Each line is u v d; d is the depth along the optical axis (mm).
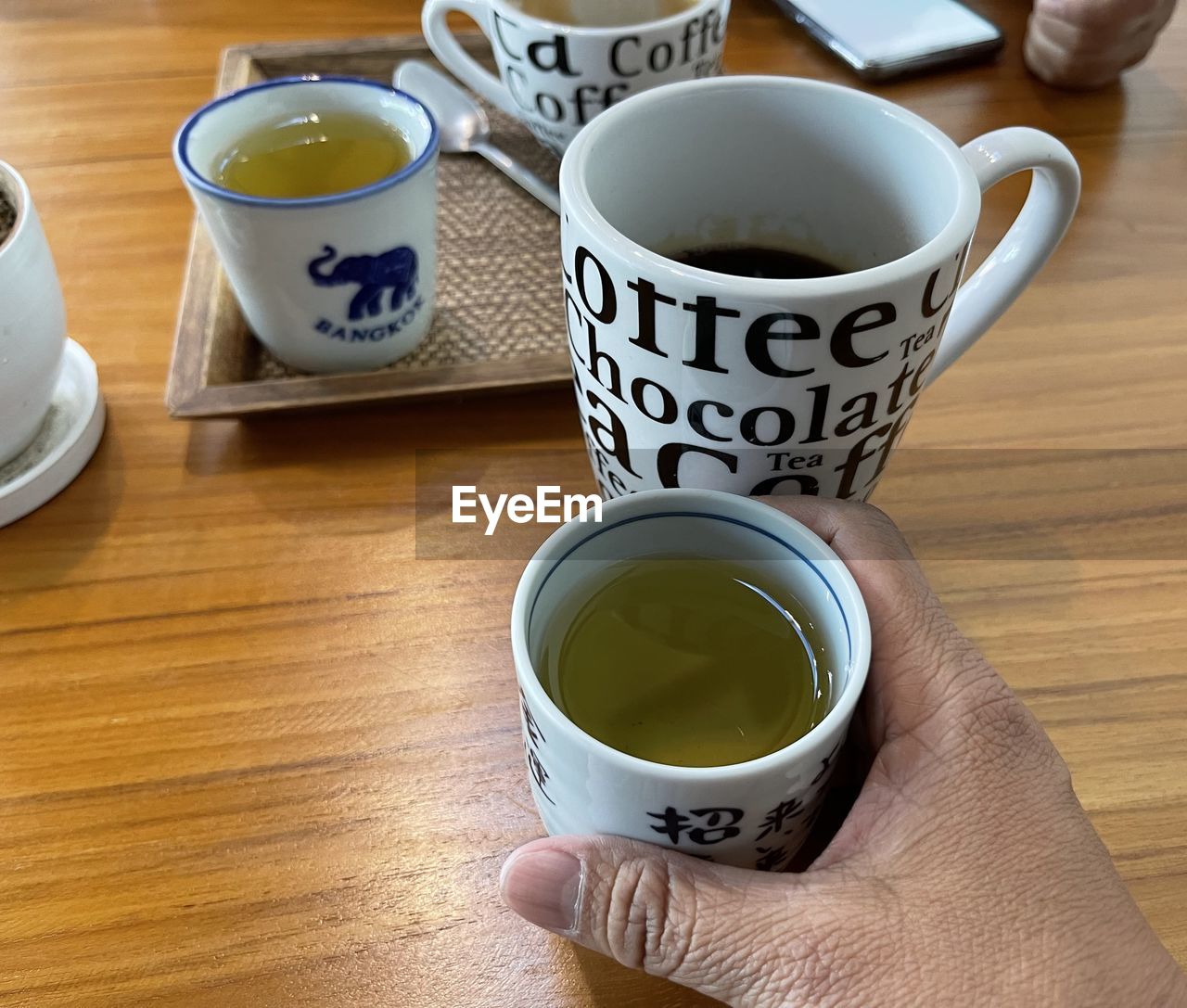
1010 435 295
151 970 196
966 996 160
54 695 236
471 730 232
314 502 278
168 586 258
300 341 288
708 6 309
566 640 193
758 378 181
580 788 162
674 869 165
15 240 235
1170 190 369
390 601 257
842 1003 161
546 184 371
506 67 328
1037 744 188
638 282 174
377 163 292
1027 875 172
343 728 232
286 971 196
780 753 150
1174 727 230
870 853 176
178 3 479
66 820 215
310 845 213
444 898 206
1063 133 394
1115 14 382
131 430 294
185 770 224
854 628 168
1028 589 258
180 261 345
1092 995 161
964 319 233
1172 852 210
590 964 198
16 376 246
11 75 430
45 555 263
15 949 198
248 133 299
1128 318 326
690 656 192
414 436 296
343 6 476
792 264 233
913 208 205
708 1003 194
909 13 446
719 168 223
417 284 290
